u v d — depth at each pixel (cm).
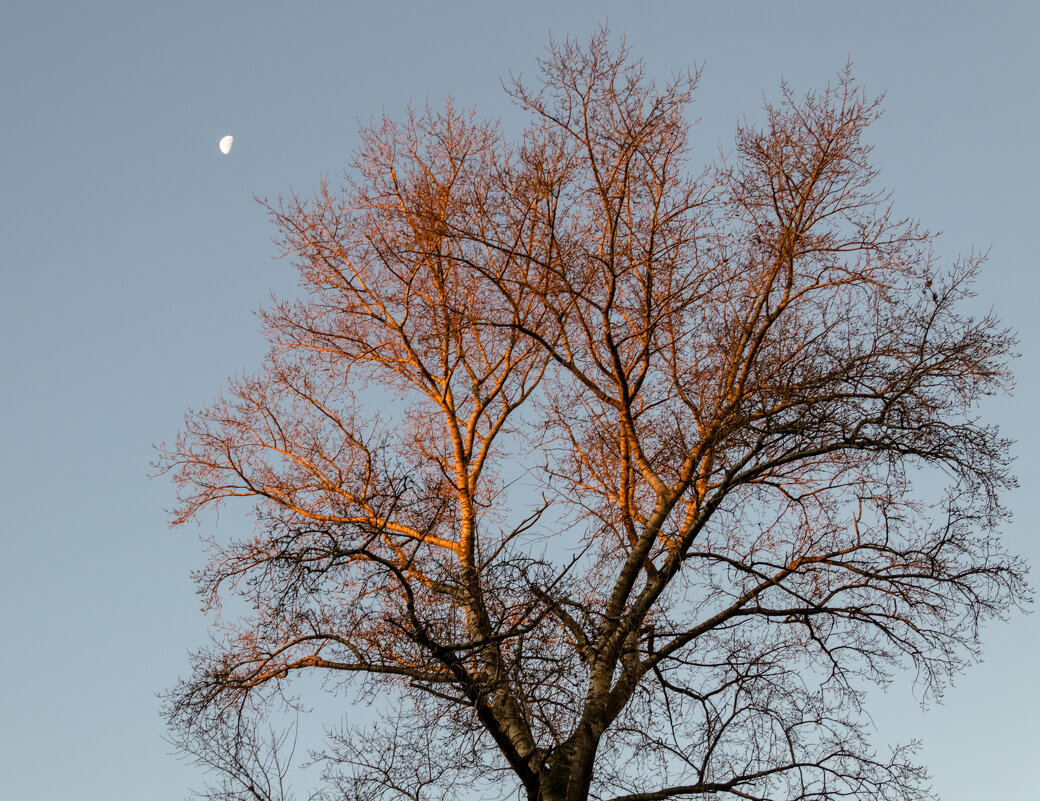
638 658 1078
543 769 967
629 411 1149
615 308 1173
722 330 1156
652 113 1134
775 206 1142
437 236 1209
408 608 927
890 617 1060
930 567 1045
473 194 1205
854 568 1069
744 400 1073
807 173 1144
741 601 1084
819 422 1024
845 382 1061
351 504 1139
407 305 1312
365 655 1018
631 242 1151
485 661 954
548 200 1131
